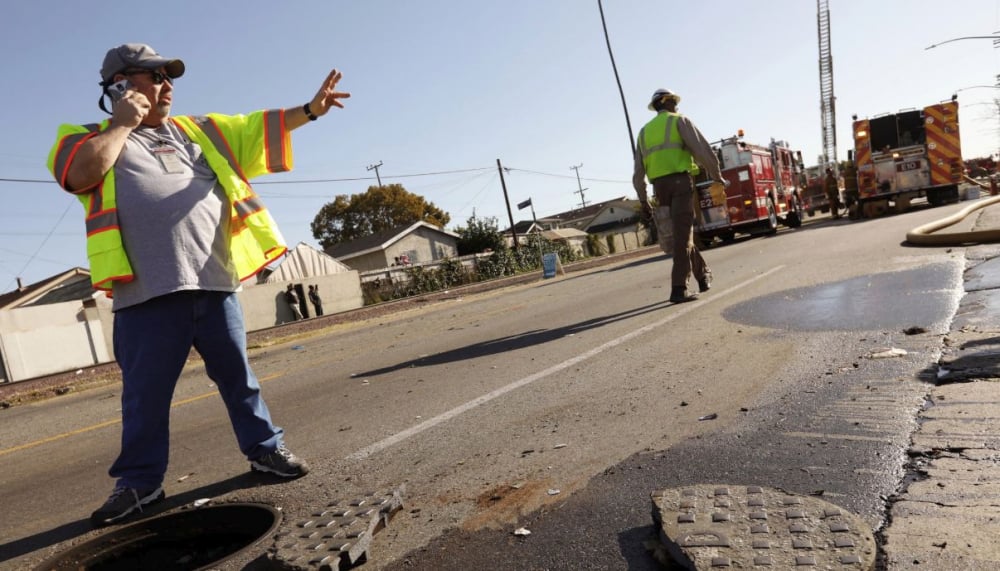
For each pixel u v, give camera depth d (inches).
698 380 153.3
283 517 104.4
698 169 294.0
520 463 113.7
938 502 75.3
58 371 768.3
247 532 111.7
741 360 166.2
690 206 289.6
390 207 2851.9
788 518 74.2
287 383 264.2
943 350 140.8
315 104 127.5
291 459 127.3
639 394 149.1
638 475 98.7
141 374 113.6
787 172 914.7
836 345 164.4
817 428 107.1
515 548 81.7
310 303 1131.3
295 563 79.0
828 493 82.6
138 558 110.7
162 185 113.5
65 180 104.1
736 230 780.0
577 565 75.0
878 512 75.9
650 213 305.9
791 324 200.5
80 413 282.4
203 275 115.8
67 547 107.7
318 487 117.8
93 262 110.0
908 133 740.0
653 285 397.7
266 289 1063.6
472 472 113.0
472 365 225.9
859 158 754.8
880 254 335.0
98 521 114.3
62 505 133.7
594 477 101.1
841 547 66.9
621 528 82.0
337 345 398.6
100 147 103.2
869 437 99.1
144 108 109.2
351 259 2073.1
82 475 158.7
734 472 94.0
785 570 63.5
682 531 73.4
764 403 126.4
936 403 108.2
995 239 300.5
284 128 126.8
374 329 479.8
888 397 116.6
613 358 195.5
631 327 247.1
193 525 111.6
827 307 216.4
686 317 247.4
